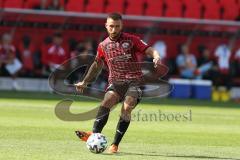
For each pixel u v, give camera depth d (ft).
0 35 348.59
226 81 350.64
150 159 125.39
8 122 188.85
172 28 351.25
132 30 355.97
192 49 367.04
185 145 152.25
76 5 371.56
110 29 129.80
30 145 140.77
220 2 386.11
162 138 164.66
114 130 179.11
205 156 133.39
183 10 380.99
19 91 338.75
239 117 240.94
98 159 122.42
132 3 377.50
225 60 353.92
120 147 143.33
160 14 377.50
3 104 254.88
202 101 326.65
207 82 343.26
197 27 348.18
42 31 350.84
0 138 151.64
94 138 129.49
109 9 374.84
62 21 341.62
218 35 364.79
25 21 345.10
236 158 132.16
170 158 127.95
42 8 348.38
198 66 355.77
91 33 355.77
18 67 339.36
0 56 339.16
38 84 345.51
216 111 265.34
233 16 384.47
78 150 134.51
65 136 160.04
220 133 182.91
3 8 340.39
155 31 358.64
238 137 173.99
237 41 366.22
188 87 341.62
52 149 135.23
